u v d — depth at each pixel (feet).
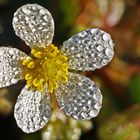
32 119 0.27
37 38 0.28
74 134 0.34
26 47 0.33
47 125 0.33
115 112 0.35
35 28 0.27
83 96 0.28
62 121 0.33
